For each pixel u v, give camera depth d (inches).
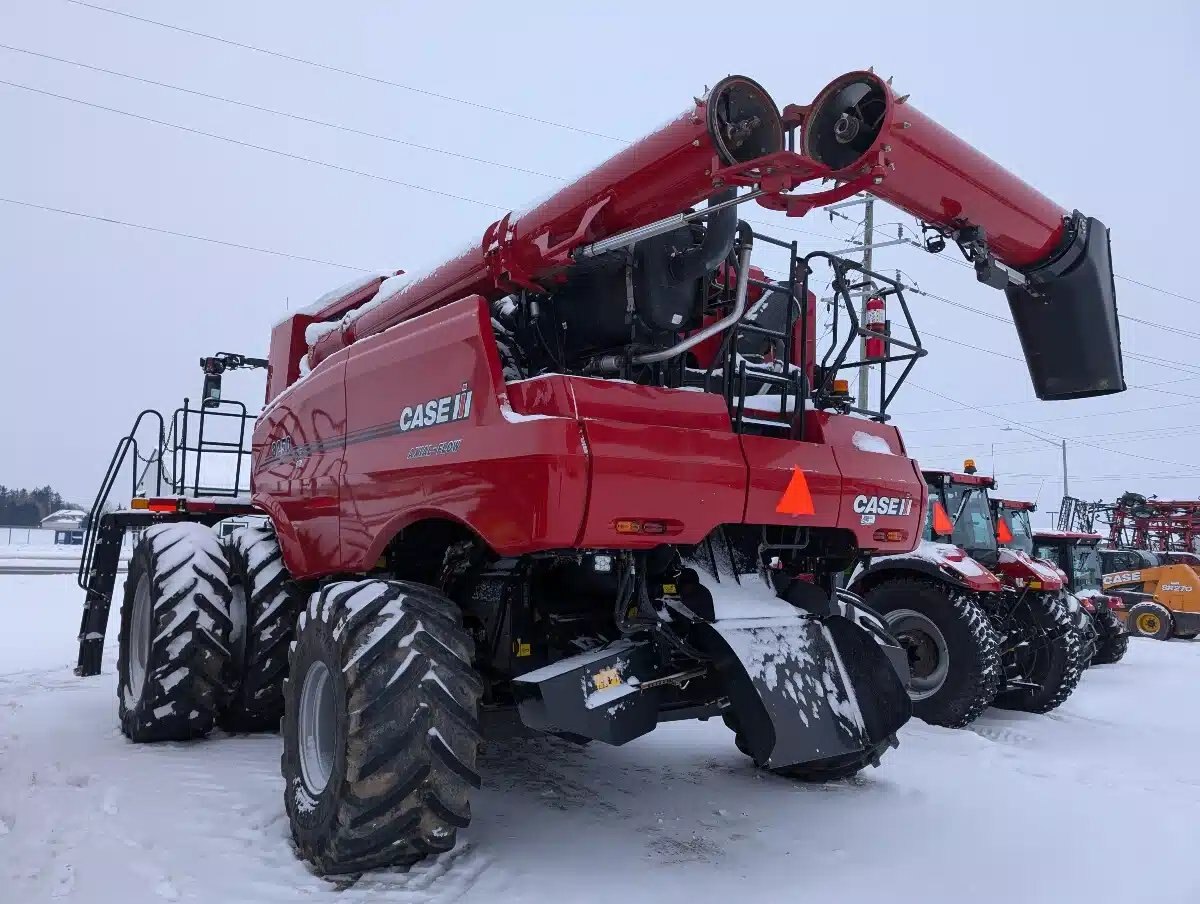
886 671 151.3
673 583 148.6
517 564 147.0
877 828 148.2
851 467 154.7
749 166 111.0
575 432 118.1
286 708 140.0
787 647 142.3
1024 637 300.7
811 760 135.1
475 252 153.3
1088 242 146.4
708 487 131.6
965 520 346.6
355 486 154.6
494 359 128.3
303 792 131.3
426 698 117.6
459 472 128.7
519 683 128.4
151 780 165.9
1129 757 224.5
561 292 153.5
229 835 138.6
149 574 197.2
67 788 161.9
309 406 175.2
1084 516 748.0
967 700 251.9
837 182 115.7
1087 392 154.2
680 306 145.5
